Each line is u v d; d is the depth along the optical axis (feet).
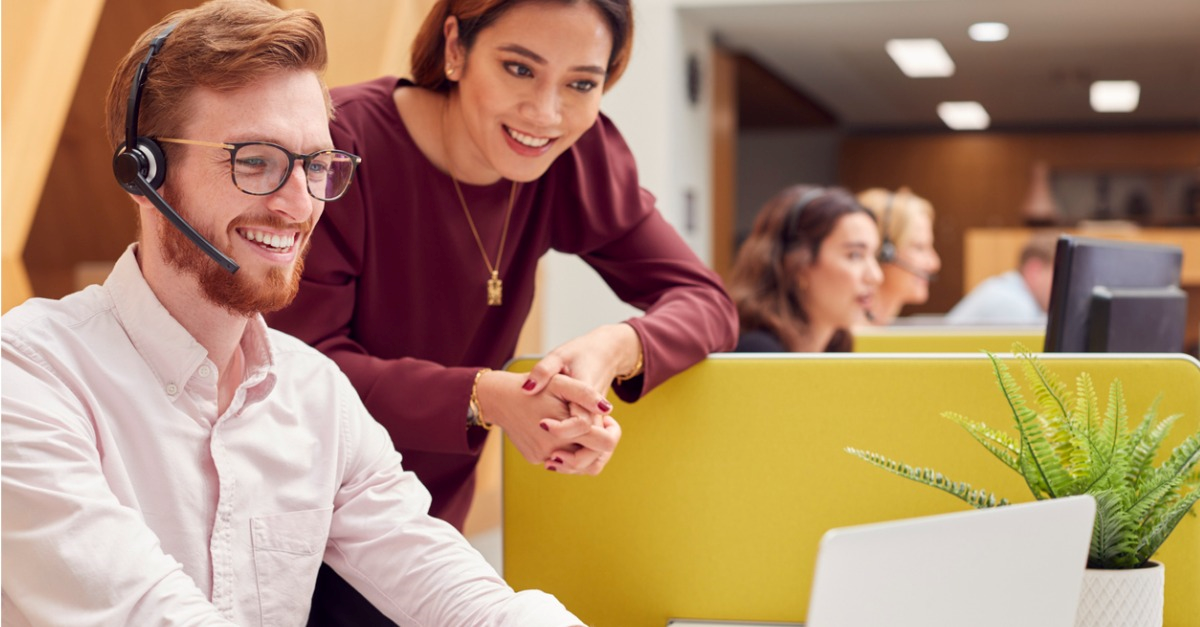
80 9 10.16
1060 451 4.10
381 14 12.58
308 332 5.37
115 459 3.75
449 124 5.61
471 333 6.01
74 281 18.44
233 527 4.04
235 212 3.82
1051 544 3.22
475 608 4.19
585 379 4.85
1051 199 41.34
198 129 3.80
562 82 5.16
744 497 5.21
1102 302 6.02
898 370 5.09
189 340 3.95
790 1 20.93
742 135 43.80
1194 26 24.16
